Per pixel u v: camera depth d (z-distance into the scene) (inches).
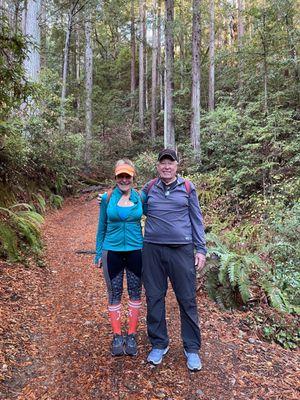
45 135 486.6
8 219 274.2
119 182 133.0
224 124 513.7
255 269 223.1
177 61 1082.7
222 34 1354.6
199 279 213.3
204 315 179.6
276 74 549.3
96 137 988.6
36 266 238.8
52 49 1211.2
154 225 130.6
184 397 117.3
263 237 286.0
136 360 136.5
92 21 855.1
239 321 179.5
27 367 131.3
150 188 134.3
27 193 406.0
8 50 223.8
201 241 131.2
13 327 155.8
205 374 129.8
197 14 620.7
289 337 176.9
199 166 558.3
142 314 177.2
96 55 1515.7
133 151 990.4
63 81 798.5
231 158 494.0
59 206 502.0
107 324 165.2
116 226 135.3
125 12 1283.2
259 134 446.6
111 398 115.6
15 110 335.0
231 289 198.8
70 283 217.9
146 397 116.3
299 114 499.2
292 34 527.2
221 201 415.2
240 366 137.3
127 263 139.5
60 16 972.6
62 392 118.2
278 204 343.9
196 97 618.5
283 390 124.8
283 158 429.7
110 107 1099.9
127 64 1407.5
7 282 201.3
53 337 153.2
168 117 558.6
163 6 1264.8
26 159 366.3
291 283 227.0
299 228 281.1
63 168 563.2
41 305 183.8
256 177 429.4
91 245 310.3
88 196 621.6
